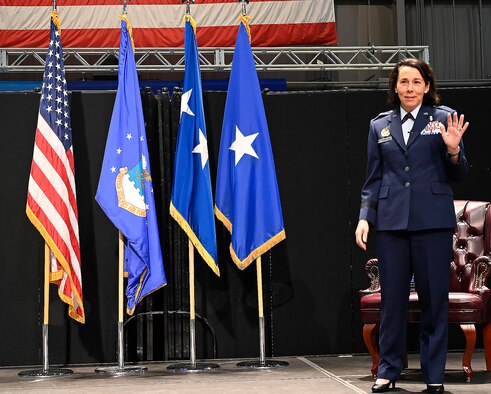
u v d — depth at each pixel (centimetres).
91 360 574
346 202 599
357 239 410
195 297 584
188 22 558
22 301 573
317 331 589
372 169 417
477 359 548
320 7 981
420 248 399
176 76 1109
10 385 477
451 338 591
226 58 1097
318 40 979
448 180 408
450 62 1185
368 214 413
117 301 578
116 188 531
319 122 603
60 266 533
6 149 581
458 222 518
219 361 571
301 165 600
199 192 544
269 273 590
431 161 402
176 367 530
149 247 530
